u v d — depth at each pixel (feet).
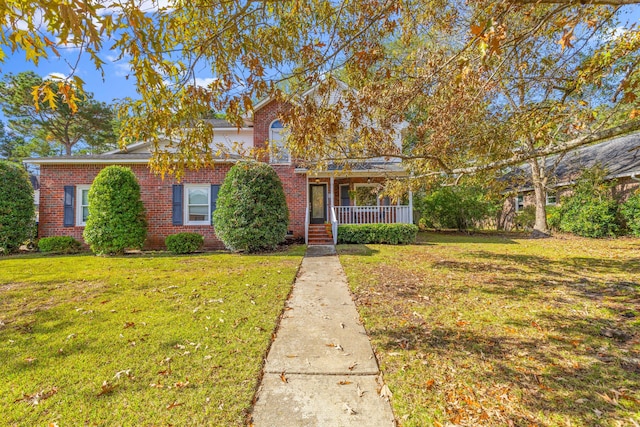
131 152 41.81
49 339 11.25
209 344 10.82
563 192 50.93
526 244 37.14
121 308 14.57
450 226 58.90
